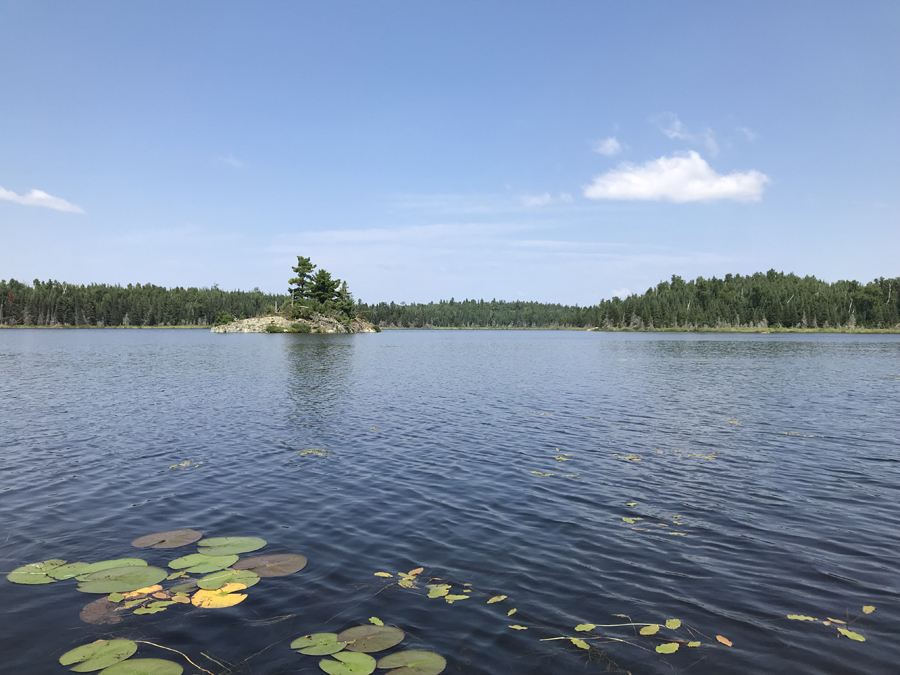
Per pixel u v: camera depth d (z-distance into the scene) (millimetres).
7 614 7590
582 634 7227
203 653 6695
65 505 12445
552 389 34625
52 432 20703
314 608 7859
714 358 66812
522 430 21406
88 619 7461
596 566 9414
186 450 17969
